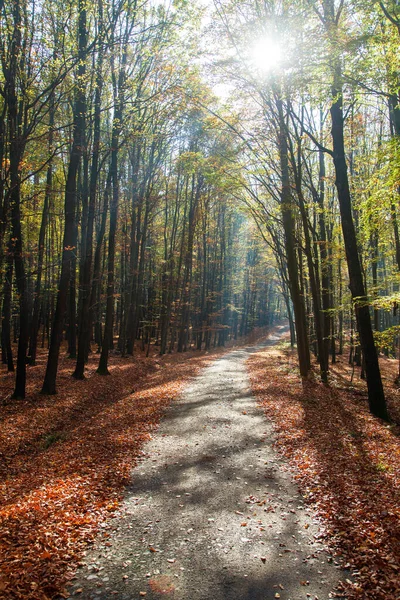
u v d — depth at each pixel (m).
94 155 17.81
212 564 4.94
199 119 17.34
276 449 9.27
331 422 11.17
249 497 6.81
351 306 15.38
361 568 4.78
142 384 19.30
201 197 33.88
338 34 9.89
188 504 6.58
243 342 50.53
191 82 16.31
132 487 7.26
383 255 18.05
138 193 26.73
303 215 16.75
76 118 14.61
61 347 32.66
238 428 10.95
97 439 10.04
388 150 10.39
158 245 40.75
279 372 21.03
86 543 5.39
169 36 13.99
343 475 7.48
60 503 6.38
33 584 4.41
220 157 17.03
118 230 28.44
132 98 18.55
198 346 39.81
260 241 33.06
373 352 12.34
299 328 18.52
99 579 4.64
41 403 13.38
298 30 12.34
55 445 9.97
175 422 11.67
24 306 13.79
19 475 8.21
